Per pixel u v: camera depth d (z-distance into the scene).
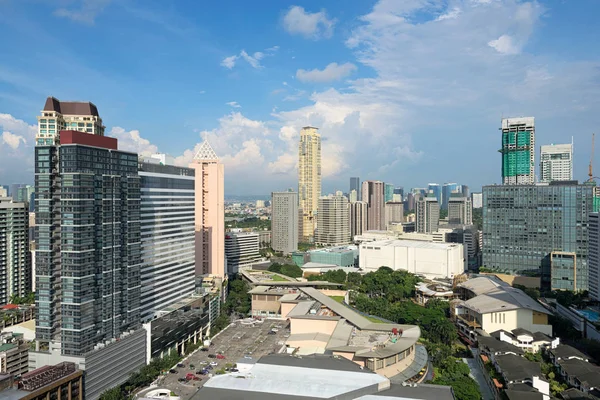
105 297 199.62
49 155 187.00
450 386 163.25
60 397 167.38
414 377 187.62
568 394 163.25
